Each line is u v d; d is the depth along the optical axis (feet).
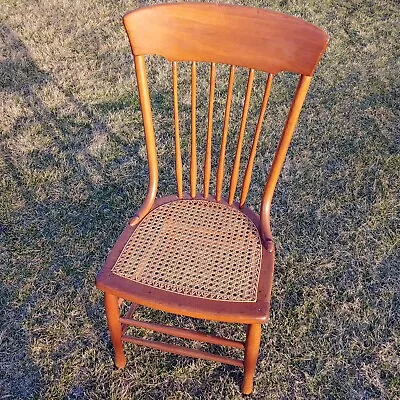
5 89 9.75
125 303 6.18
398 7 12.69
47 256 6.77
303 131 8.77
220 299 4.26
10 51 10.87
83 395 5.41
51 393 5.42
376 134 8.73
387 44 11.23
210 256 4.61
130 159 8.23
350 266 6.61
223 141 4.87
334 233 7.04
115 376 5.57
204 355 5.04
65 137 8.64
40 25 11.88
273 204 7.47
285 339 5.86
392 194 7.61
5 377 5.54
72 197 7.59
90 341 5.87
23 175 7.93
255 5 12.66
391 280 6.43
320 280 6.45
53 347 5.81
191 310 4.19
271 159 8.25
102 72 10.34
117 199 7.58
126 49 11.07
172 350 5.11
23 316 6.09
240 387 5.44
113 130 8.79
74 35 11.53
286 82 9.96
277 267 6.59
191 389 5.47
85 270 6.61
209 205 5.16
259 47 4.29
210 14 4.31
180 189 5.22
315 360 5.67
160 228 4.88
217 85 9.89
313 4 12.80
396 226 7.12
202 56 4.49
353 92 9.72
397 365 5.59
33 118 9.06
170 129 8.86
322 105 9.39
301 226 7.14
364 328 5.94
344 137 8.66
